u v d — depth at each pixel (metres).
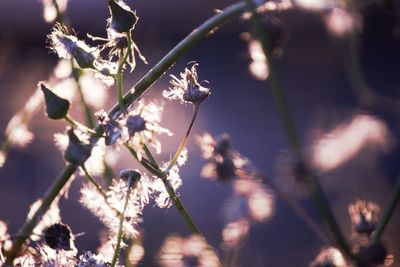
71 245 0.44
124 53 0.43
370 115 0.58
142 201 0.43
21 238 0.44
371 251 0.49
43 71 1.27
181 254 0.49
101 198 0.44
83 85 0.55
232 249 0.54
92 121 0.54
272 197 0.53
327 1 0.56
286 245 0.74
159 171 0.43
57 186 0.44
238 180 0.52
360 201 0.51
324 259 0.50
